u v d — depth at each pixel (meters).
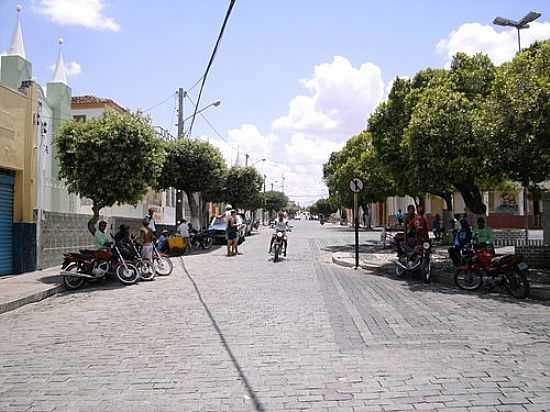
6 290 13.32
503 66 15.10
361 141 45.25
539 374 6.01
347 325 8.82
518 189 24.42
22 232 17.12
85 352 7.43
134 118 17.45
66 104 24.30
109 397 5.52
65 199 22.81
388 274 17.00
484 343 7.52
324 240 36.38
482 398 5.23
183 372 6.32
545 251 16.75
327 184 63.88
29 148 17.36
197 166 29.03
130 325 9.24
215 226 34.41
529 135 12.55
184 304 11.25
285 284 14.27
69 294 13.77
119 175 16.72
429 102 16.47
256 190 50.44
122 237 16.03
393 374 6.07
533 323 8.96
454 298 11.84
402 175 21.50
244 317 9.61
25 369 6.66
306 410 5.01
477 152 15.24
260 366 6.49
